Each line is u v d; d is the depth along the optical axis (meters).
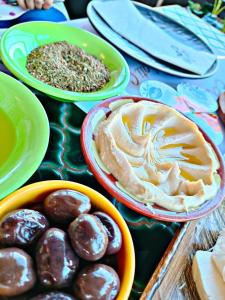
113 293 0.13
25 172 0.16
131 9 0.34
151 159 0.20
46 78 0.24
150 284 0.16
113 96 0.24
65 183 0.16
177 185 0.20
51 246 0.13
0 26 0.29
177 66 0.31
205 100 0.30
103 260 0.14
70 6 0.41
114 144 0.19
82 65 0.26
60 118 0.23
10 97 0.20
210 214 0.20
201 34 0.39
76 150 0.21
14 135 0.19
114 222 0.15
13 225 0.14
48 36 0.27
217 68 0.33
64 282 0.13
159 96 0.28
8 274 0.12
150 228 0.19
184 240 0.18
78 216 0.14
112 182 0.19
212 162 0.21
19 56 0.25
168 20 0.38
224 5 0.48
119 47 0.30
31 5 0.31
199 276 0.16
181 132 0.23
